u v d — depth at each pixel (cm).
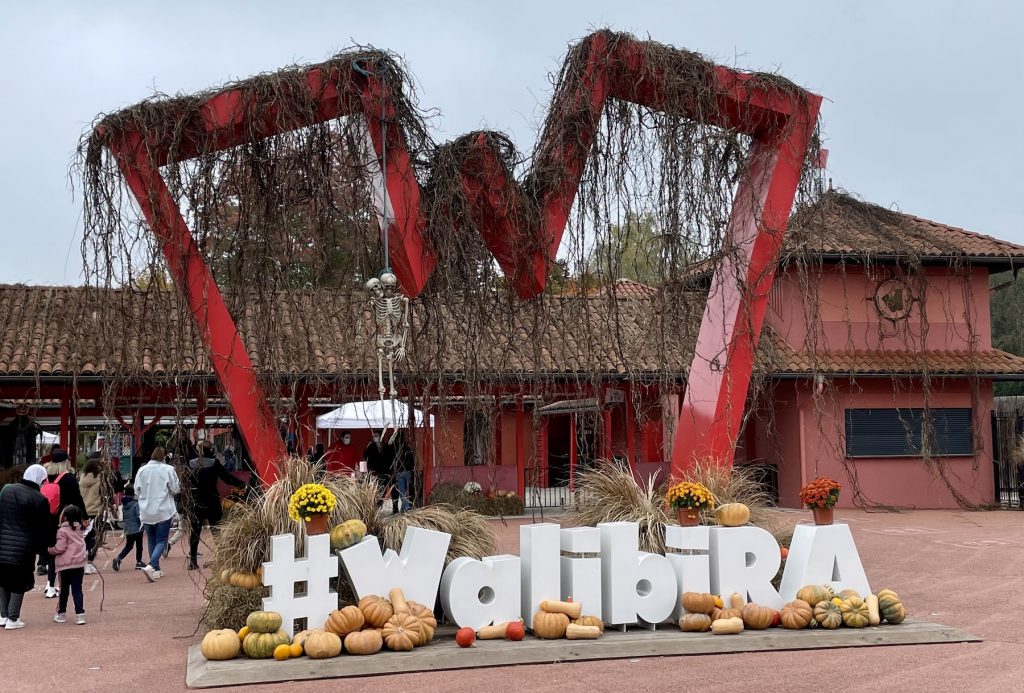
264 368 902
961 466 2419
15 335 2006
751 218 969
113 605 1084
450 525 890
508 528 1772
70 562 962
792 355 2314
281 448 902
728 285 980
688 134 939
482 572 807
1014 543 1608
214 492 1366
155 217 839
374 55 873
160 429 2583
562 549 850
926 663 729
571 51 938
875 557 1426
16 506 937
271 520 808
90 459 1381
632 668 721
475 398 1045
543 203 947
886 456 2392
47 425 3144
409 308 1000
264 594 796
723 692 641
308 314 1135
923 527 1900
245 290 891
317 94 866
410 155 911
